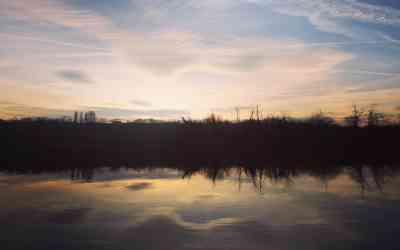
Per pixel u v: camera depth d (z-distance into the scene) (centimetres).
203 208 1681
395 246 1152
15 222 1429
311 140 5516
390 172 3086
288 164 3853
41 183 2433
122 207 1702
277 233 1288
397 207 1695
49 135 5828
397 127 5681
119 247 1146
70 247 1145
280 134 5647
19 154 4525
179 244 1174
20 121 6184
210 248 1137
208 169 3397
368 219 1477
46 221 1445
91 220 1464
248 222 1438
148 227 1370
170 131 6016
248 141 5534
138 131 6312
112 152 4947
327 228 1348
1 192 2075
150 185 2375
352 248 1133
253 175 2944
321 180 2620
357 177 2762
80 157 4388
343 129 5766
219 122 6034
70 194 2020
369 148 5291
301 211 1623
